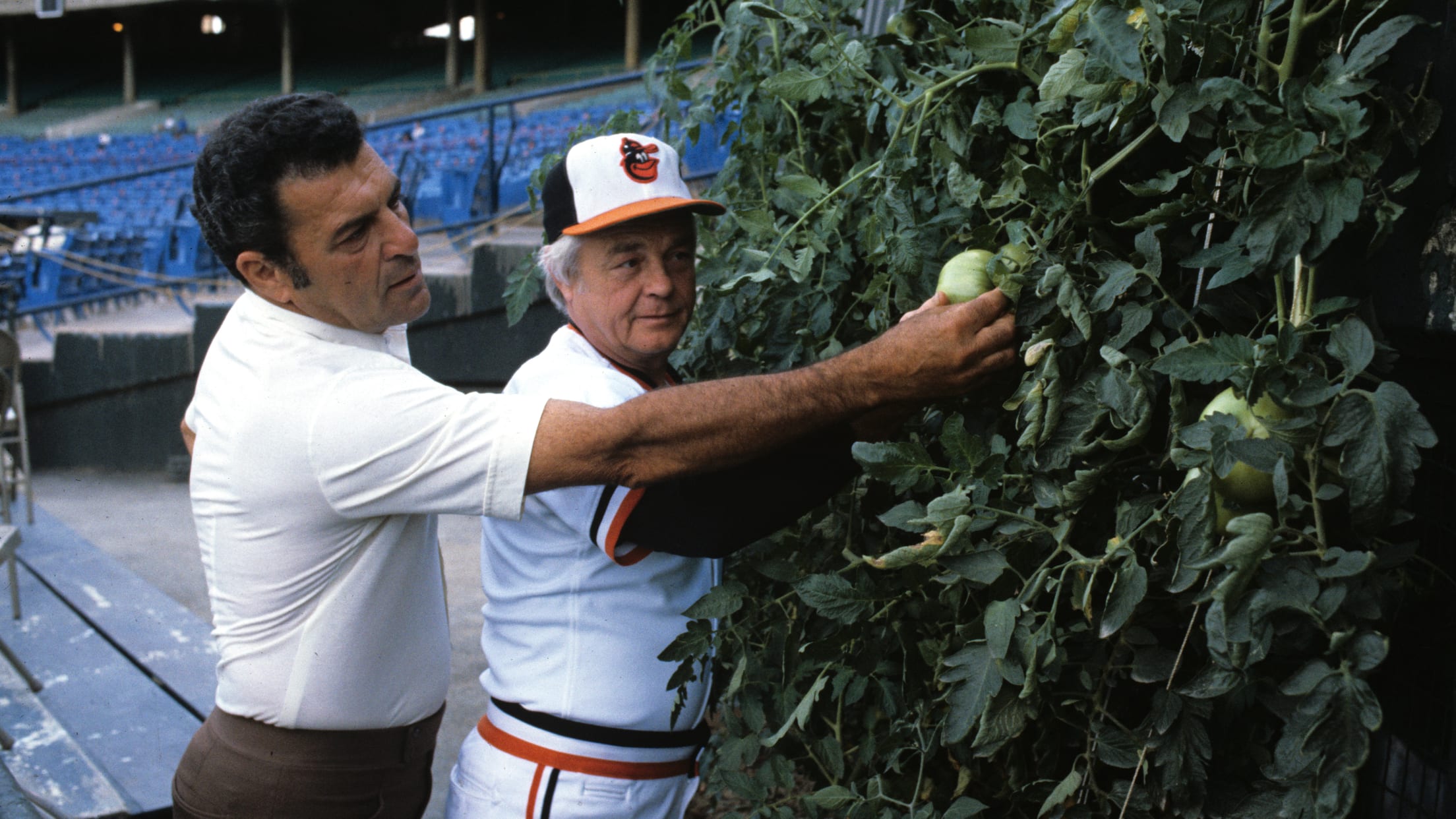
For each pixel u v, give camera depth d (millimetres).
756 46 2381
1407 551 1164
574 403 1512
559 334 1867
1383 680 1596
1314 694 1062
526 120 24578
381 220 1591
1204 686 1248
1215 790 1438
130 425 10352
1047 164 1507
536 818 1688
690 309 1789
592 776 1690
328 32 36406
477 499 1510
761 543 2061
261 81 34688
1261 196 1132
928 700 1788
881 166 1773
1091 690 1508
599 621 1687
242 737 1688
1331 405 1109
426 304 1704
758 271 1984
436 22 35031
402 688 1759
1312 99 1119
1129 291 1382
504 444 1472
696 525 1562
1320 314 1171
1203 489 1142
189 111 32656
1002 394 1692
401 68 33625
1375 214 1180
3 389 5613
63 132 32281
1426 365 1532
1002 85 1715
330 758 1691
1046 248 1428
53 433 10594
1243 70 1263
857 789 2041
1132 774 1612
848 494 2029
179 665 4117
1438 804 1490
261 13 36188
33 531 6039
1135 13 1258
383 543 1647
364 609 1653
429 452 1503
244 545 1600
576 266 1730
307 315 1616
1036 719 1539
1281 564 1091
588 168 1688
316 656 1636
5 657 4121
